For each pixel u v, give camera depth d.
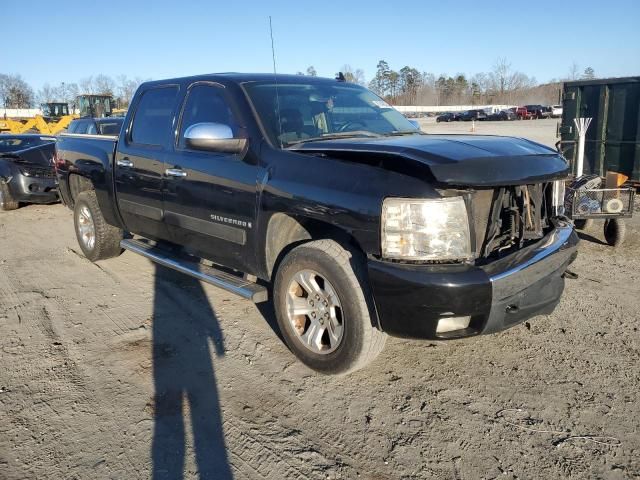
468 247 3.14
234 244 4.16
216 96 4.43
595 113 8.52
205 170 4.29
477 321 3.19
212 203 4.26
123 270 6.26
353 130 4.45
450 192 3.08
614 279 5.46
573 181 6.45
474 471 2.76
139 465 2.86
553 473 2.73
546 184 3.80
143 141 5.20
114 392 3.57
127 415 3.31
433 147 3.34
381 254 3.15
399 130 4.62
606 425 3.09
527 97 95.81
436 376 3.68
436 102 99.25
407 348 4.09
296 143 3.96
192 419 3.25
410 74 99.62
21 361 4.04
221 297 5.29
